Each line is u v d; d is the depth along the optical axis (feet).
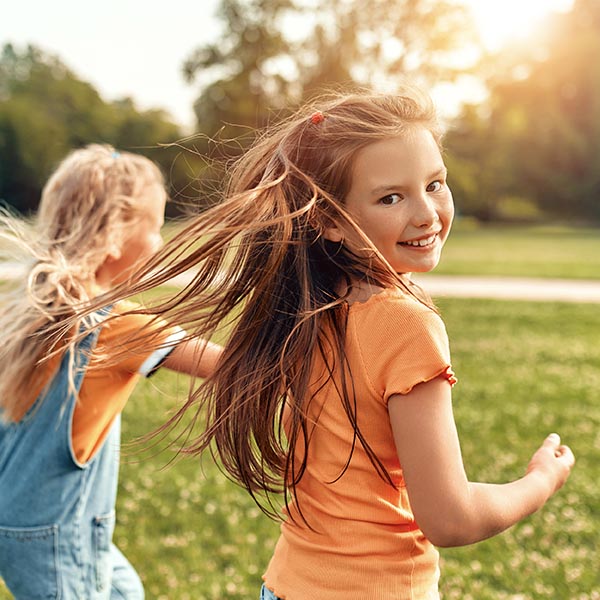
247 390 6.08
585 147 202.28
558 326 41.91
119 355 7.33
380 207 5.80
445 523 5.35
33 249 8.39
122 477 17.80
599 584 12.82
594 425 22.27
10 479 7.98
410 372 5.45
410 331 5.54
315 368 5.92
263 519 15.49
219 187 7.61
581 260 86.84
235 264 6.26
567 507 15.96
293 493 6.08
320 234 5.92
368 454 5.68
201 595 12.57
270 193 6.03
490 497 5.49
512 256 94.63
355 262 5.87
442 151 6.23
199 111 166.91
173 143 8.23
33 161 189.37
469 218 205.16
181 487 17.15
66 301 8.04
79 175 8.80
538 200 211.41
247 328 6.19
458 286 61.82
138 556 13.91
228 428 6.29
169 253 6.23
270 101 158.92
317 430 5.92
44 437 7.92
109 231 8.66
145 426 21.77
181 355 7.84
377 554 5.68
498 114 205.57
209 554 14.01
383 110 5.88
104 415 8.07
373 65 157.79
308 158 6.00
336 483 5.80
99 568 8.34
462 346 35.88
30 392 7.89
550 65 201.46
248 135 7.87
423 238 5.84
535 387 27.30
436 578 5.92
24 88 209.77
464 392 26.53
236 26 161.17
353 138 5.79
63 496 8.00
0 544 7.98
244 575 13.24
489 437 21.03
